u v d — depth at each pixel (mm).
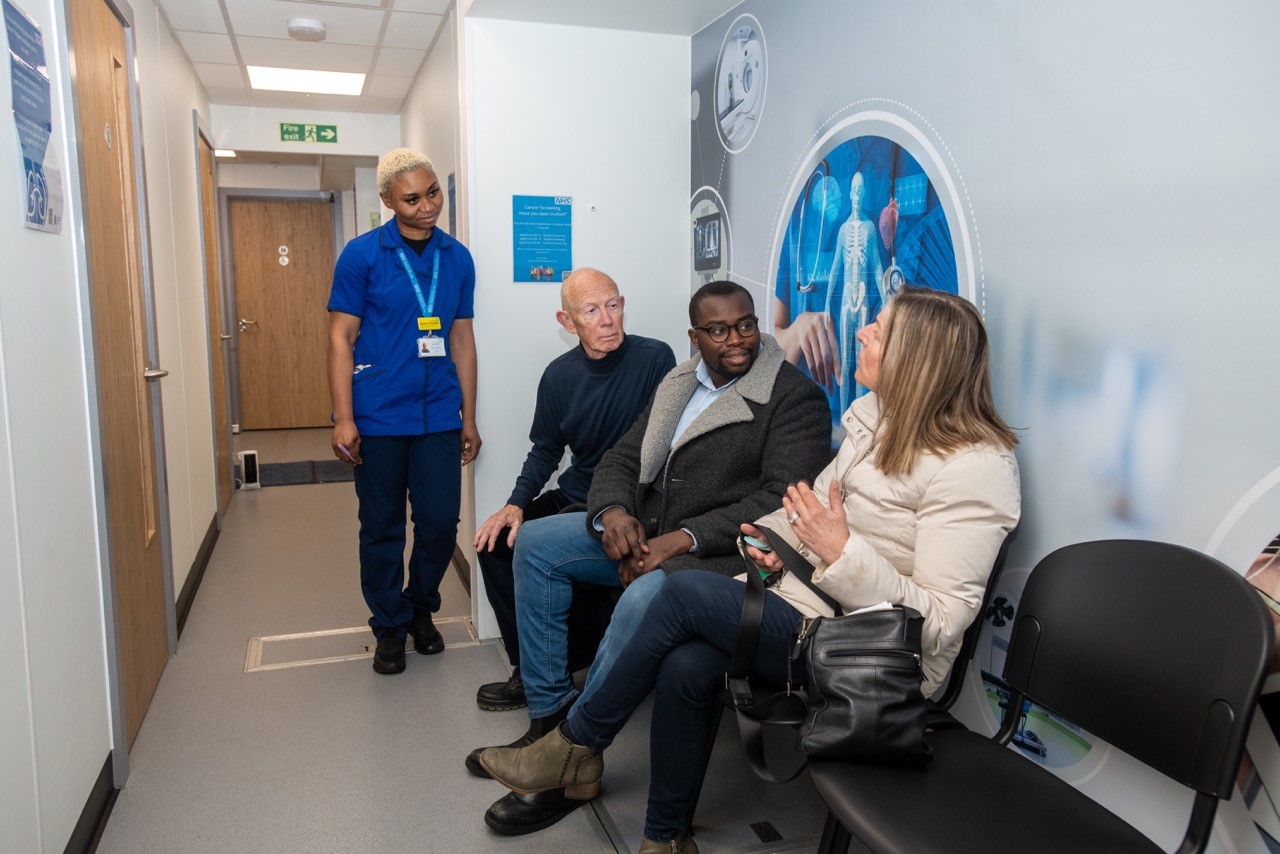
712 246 2947
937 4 1812
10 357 1566
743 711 1539
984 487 1462
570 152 2973
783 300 2520
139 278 2873
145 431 2805
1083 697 1318
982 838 1170
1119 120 1400
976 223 1732
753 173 2646
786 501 1541
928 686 1529
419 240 2734
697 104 3010
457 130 3117
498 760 1896
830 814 1432
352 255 2686
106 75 2480
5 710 1472
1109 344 1441
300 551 4336
